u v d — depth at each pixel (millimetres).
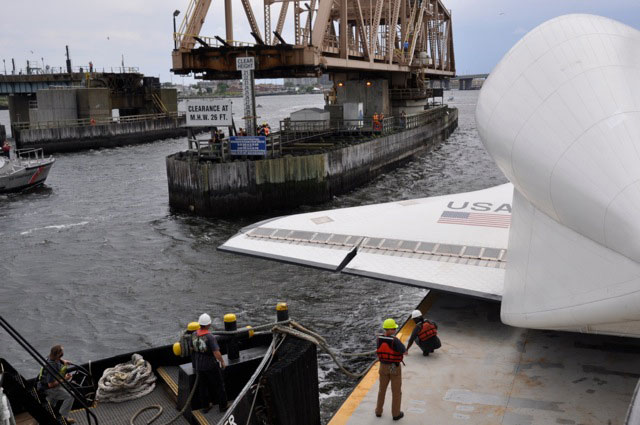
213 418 9328
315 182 43281
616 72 9789
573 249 9672
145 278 26391
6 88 99938
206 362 9383
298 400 9781
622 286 8711
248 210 41188
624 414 10250
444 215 18438
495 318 15109
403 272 14617
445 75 106938
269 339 11125
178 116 111250
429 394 11312
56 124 89312
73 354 19078
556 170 9594
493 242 15906
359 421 10484
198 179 39969
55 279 26656
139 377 10656
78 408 10359
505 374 11969
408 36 76000
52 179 57469
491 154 11438
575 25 10867
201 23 49500
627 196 8609
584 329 9906
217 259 28906
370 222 18328
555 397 10945
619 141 9016
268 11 58000
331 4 48438
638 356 12477
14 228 36969
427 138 74812
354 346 18203
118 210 42344
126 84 104562
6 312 22719
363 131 60469
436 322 15031
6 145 66812
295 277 25391
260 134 46469
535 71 10688
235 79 51500
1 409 6148
